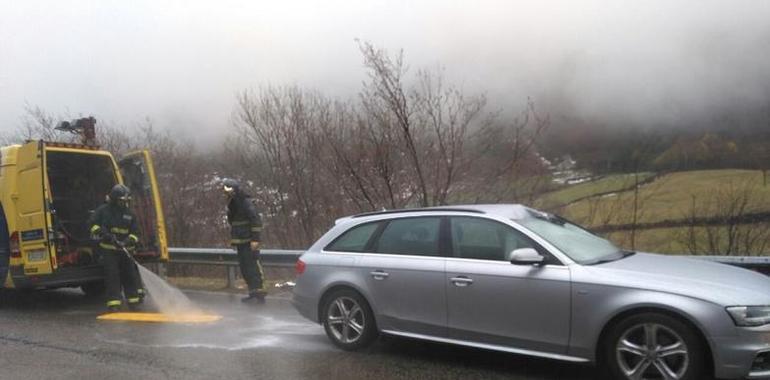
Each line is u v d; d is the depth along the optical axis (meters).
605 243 6.32
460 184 12.75
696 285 5.07
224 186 9.80
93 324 8.40
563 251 5.64
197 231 17.67
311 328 7.98
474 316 5.88
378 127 12.87
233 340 7.36
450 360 6.32
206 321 8.48
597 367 5.55
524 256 5.56
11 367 6.34
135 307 9.57
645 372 5.11
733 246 13.70
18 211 9.42
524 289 5.62
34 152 9.28
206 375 5.96
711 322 4.85
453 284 5.99
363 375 5.89
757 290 5.04
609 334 5.27
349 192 13.52
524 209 6.44
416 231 6.46
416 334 6.25
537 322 5.55
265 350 6.86
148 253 10.24
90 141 11.50
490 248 5.96
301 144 14.82
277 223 14.98
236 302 10.02
